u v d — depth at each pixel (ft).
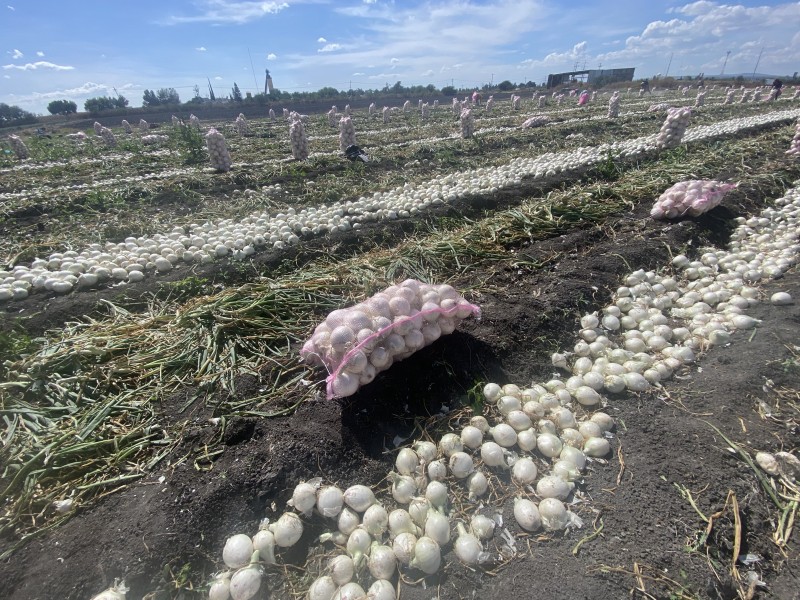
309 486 8.48
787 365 11.41
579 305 15.35
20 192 38.47
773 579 7.33
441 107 149.48
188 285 18.10
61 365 12.69
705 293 15.87
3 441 10.14
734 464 9.01
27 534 8.14
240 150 61.77
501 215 23.81
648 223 22.03
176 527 7.90
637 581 6.98
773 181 28.43
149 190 33.96
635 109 96.32
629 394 11.54
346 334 9.80
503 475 9.41
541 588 6.98
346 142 47.80
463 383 11.66
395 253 19.76
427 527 7.86
